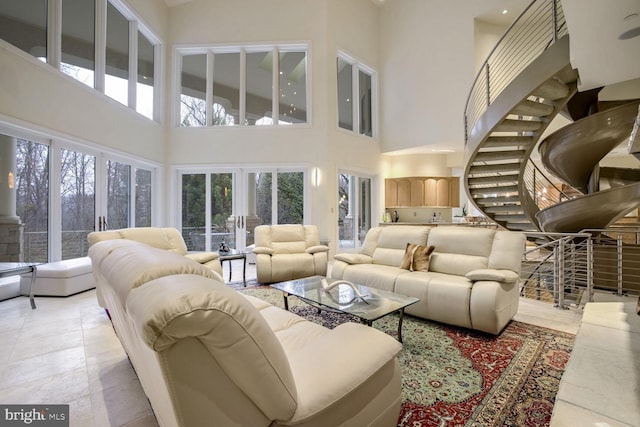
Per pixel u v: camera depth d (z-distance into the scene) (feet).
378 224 25.75
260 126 21.67
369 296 8.60
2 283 11.67
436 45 22.85
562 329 8.96
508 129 14.58
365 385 3.90
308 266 14.75
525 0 19.97
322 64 21.74
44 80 12.65
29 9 12.38
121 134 17.07
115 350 7.63
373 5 25.50
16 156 12.08
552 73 11.38
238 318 2.69
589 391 4.26
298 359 3.99
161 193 20.84
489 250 10.35
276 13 21.70
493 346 7.86
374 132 25.82
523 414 5.23
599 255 14.16
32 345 7.88
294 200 22.09
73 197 14.42
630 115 14.03
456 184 26.48
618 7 7.52
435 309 9.34
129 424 4.99
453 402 5.57
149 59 20.48
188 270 3.49
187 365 2.67
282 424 3.16
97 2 15.70
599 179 18.19
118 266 3.90
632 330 6.38
